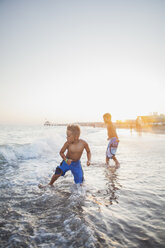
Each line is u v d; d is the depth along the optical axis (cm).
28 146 759
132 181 352
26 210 227
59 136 1329
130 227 184
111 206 236
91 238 164
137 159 596
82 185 326
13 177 391
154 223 192
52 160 607
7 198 267
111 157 512
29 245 156
